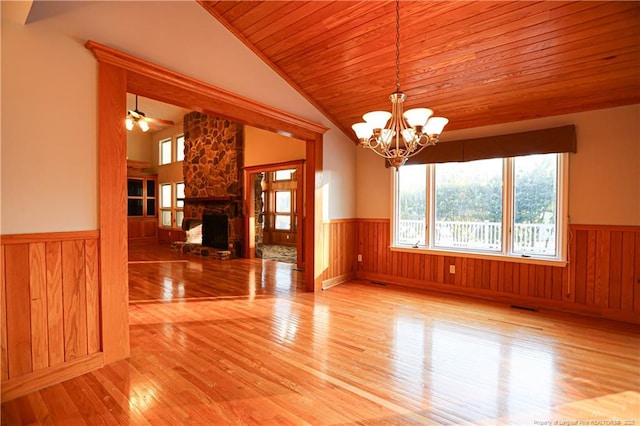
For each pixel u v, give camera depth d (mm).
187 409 1864
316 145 4504
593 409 1878
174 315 3508
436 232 4688
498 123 4082
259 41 3430
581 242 3590
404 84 3705
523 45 2855
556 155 3746
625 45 2676
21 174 1971
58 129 2121
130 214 9766
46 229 2074
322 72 3791
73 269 2205
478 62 3158
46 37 2061
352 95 4156
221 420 1772
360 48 3311
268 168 6812
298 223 6098
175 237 9758
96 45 2232
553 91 3369
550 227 3795
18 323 1961
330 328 3145
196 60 2971
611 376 2248
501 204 4125
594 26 2555
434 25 2855
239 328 3139
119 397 1975
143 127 5840
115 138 2396
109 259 2383
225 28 3246
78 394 2000
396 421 1770
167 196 10164
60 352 2143
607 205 3441
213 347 2703
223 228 7648
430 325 3234
